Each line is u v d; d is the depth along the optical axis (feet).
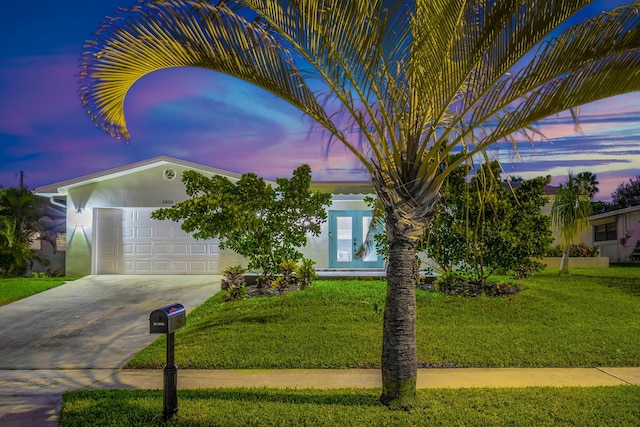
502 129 16.93
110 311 39.27
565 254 57.72
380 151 18.33
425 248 43.65
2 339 31.89
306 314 33.71
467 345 26.73
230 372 23.44
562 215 57.88
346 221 57.00
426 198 17.60
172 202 56.54
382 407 17.69
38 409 18.84
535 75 16.17
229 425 16.22
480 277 43.19
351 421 16.37
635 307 36.70
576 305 37.11
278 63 16.87
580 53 15.66
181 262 56.85
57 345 30.25
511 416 16.85
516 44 15.65
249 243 42.75
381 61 17.16
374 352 25.80
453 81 16.62
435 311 34.65
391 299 17.90
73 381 22.85
